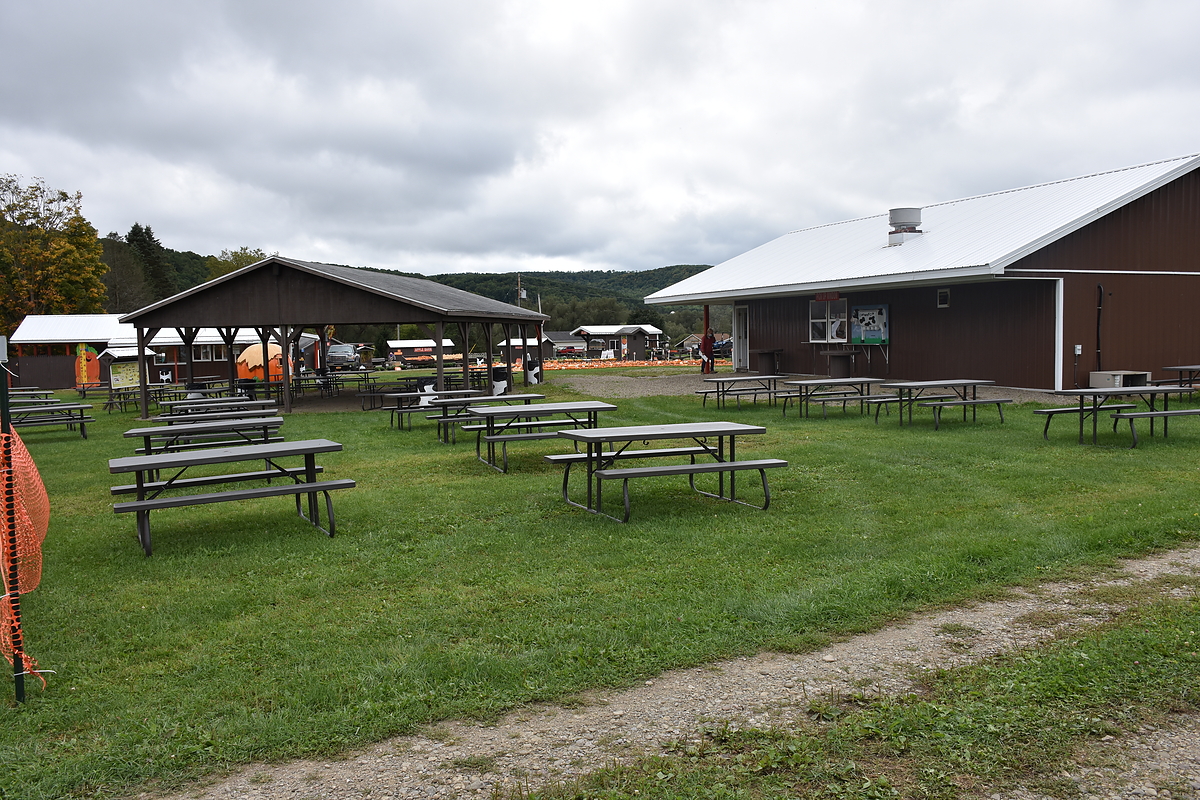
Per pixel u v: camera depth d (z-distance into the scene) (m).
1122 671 3.82
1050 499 7.50
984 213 22.31
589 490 7.55
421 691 3.88
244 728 3.56
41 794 3.12
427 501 8.16
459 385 24.25
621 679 3.99
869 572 5.44
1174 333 19.17
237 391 23.64
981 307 19.52
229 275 19.77
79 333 36.03
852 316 23.31
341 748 3.42
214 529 7.29
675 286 29.27
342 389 28.62
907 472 8.99
